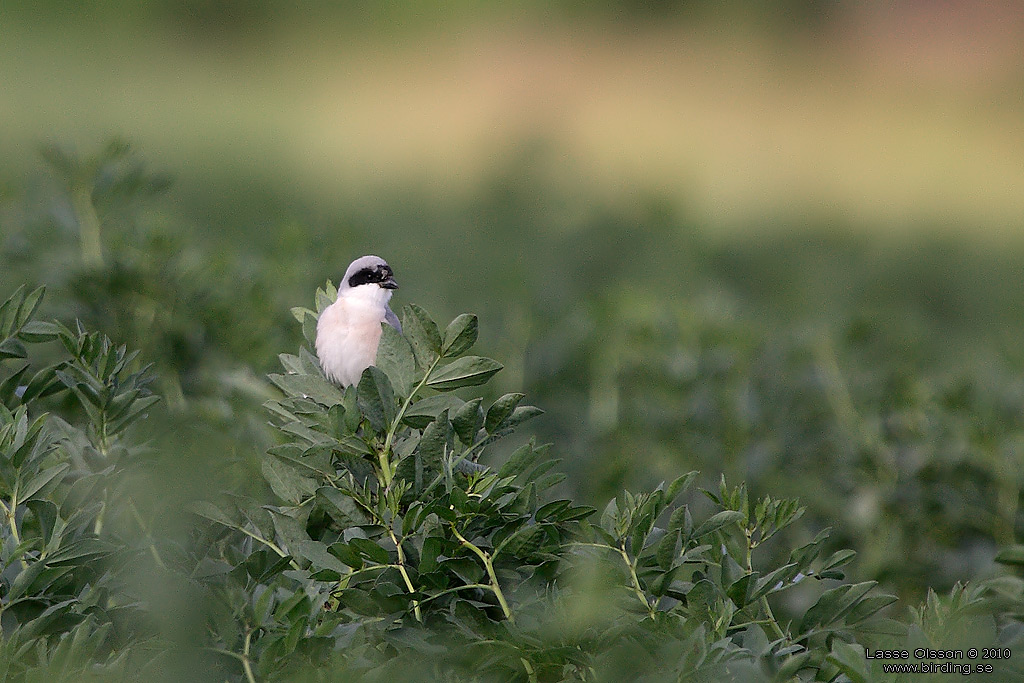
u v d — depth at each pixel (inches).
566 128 1469.0
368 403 200.7
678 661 179.9
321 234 478.3
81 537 199.9
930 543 389.7
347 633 184.2
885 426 411.5
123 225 402.9
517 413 208.7
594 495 409.7
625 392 459.8
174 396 379.9
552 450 431.2
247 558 199.3
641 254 685.9
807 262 622.2
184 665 178.1
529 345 472.7
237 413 334.0
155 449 232.4
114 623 194.7
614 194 1030.4
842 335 442.3
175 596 183.2
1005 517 380.8
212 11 1897.1
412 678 181.0
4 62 1685.5
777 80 1749.5
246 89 1706.4
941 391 400.2
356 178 1298.0
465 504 189.9
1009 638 200.2
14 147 1213.1
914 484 388.8
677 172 1300.4
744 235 1071.6
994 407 391.5
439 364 205.2
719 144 1493.6
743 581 195.9
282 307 424.8
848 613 205.6
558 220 856.3
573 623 181.3
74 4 1831.9
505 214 1016.9
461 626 188.1
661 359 449.1
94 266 379.2
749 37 1861.5
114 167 397.4
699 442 421.4
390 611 193.6
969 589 206.5
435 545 188.7
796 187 1343.5
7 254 393.1
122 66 1744.6
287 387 221.0
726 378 438.6
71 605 190.5
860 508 390.6
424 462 203.2
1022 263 1053.2
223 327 401.4
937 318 757.3
